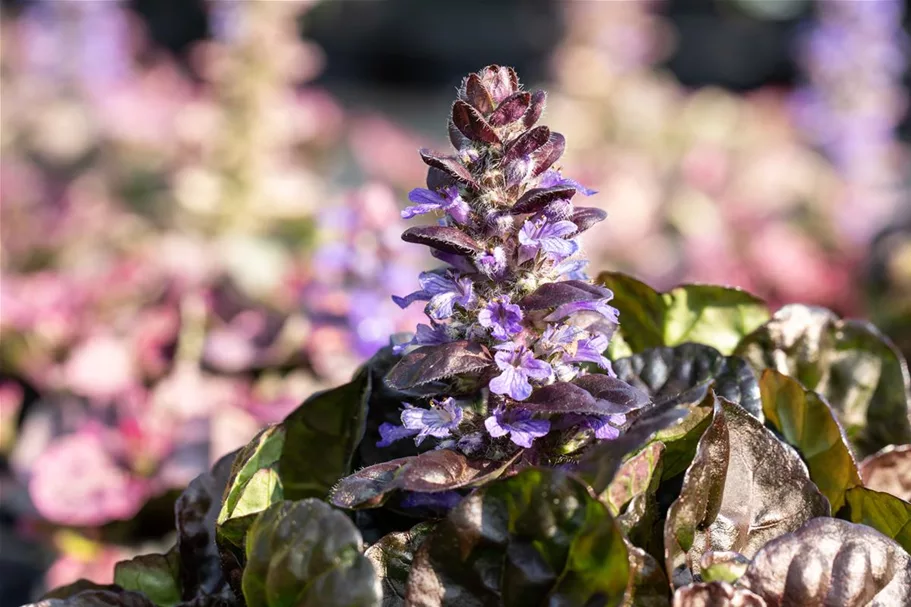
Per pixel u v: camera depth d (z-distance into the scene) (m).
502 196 0.51
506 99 0.51
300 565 0.49
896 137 2.80
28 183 1.74
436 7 3.53
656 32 2.11
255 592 0.50
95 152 1.91
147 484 0.78
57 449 0.81
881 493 0.53
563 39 2.08
